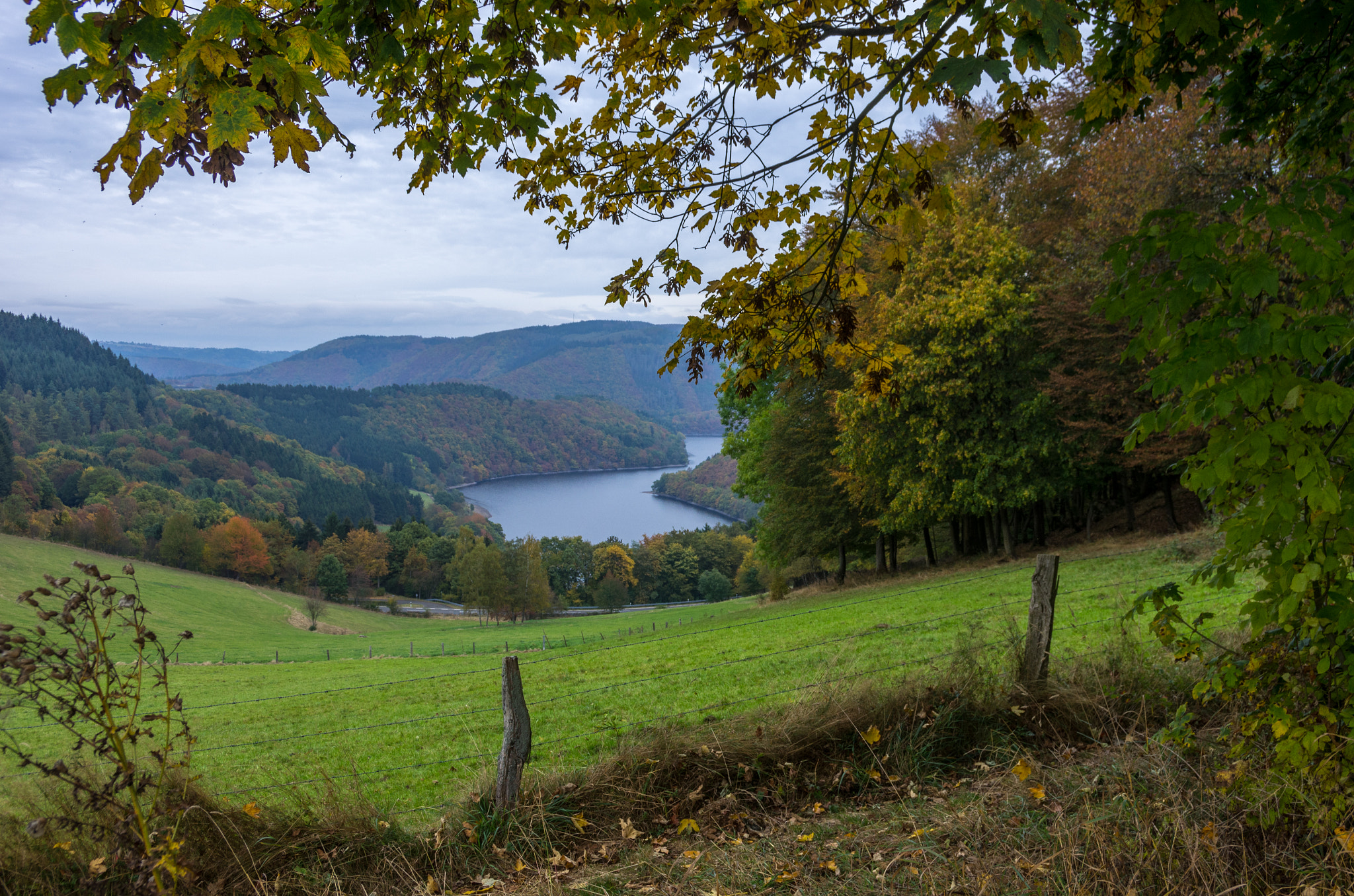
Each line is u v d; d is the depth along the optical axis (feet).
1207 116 14.08
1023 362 76.02
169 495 536.83
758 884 11.55
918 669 22.33
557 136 12.78
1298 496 8.86
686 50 10.90
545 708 42.50
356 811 14.74
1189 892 8.91
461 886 13.38
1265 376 8.84
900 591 76.69
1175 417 9.80
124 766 10.19
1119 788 11.96
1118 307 9.96
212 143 6.20
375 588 443.32
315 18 7.57
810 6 10.73
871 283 82.64
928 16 7.38
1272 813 9.68
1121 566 55.47
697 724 17.99
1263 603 10.21
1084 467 79.00
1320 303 9.45
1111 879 9.18
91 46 6.05
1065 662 19.34
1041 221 84.23
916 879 10.52
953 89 6.41
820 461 99.71
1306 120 13.25
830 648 43.93
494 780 15.90
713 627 82.38
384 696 64.64
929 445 76.18
